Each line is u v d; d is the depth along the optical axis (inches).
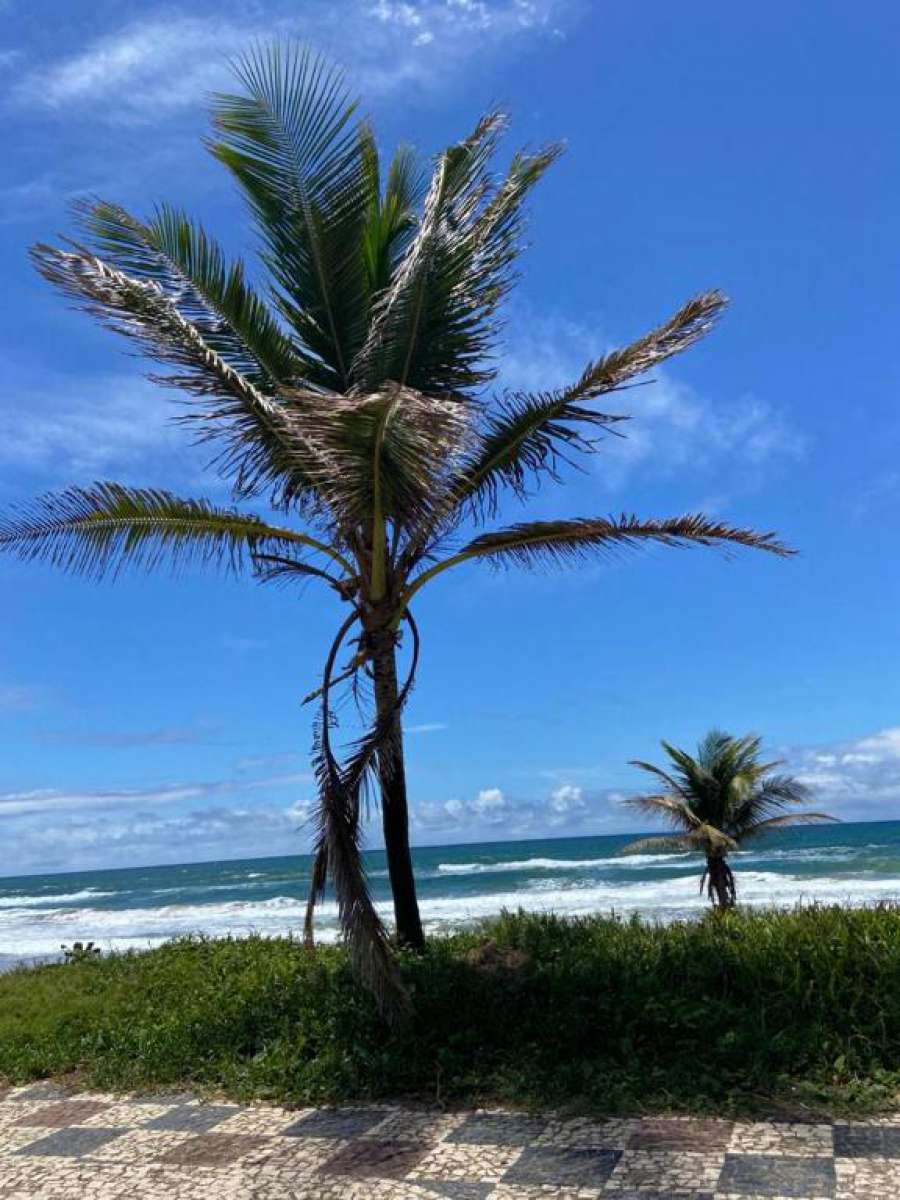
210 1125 223.9
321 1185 182.4
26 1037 321.7
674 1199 161.8
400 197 357.7
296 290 339.3
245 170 323.9
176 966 408.5
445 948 342.0
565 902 1234.6
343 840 261.9
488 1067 236.5
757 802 685.3
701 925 335.0
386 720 287.4
